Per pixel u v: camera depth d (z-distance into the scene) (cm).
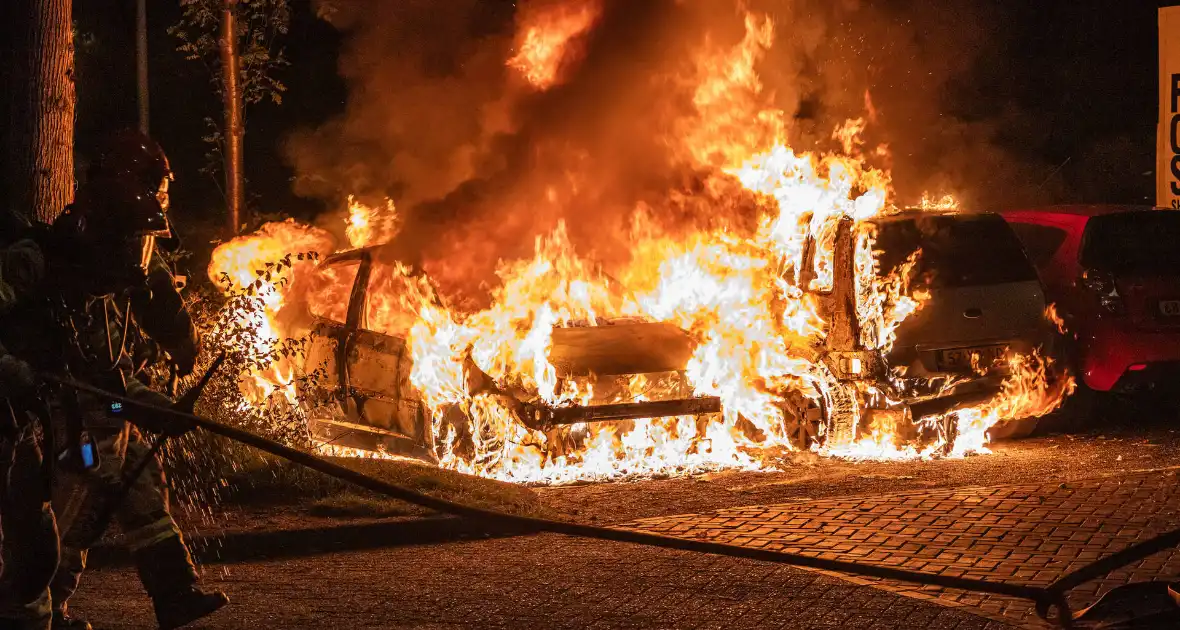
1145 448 941
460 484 814
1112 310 1045
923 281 961
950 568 621
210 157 1492
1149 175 1998
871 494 805
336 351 943
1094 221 1079
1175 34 1245
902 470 888
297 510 777
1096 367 1050
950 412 953
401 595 593
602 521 751
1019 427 1028
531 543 689
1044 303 978
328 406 947
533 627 540
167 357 541
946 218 990
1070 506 752
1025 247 1077
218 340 909
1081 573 327
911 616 544
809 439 996
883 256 965
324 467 347
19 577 466
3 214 486
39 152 916
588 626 540
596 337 944
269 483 817
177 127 2073
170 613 512
